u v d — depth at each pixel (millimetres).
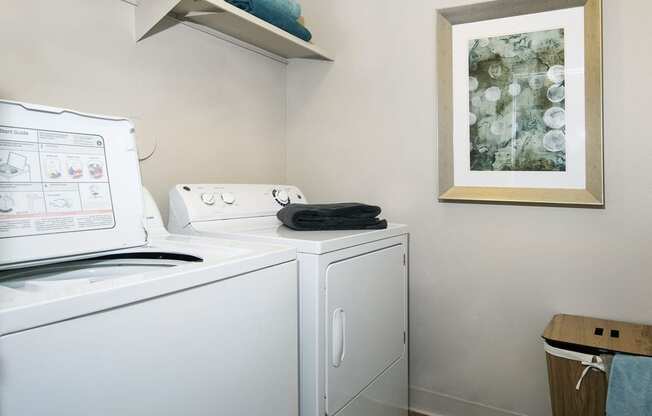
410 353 2193
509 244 1965
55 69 1419
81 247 1114
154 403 855
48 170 1083
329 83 2361
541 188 1881
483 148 1987
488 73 1962
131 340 816
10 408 652
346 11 2301
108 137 1253
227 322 1023
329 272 1377
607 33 1752
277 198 2004
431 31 2088
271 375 1171
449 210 2080
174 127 1846
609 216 1775
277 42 2125
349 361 1493
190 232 1604
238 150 2182
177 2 1534
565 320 1782
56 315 706
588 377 1549
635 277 1739
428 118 2109
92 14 1527
